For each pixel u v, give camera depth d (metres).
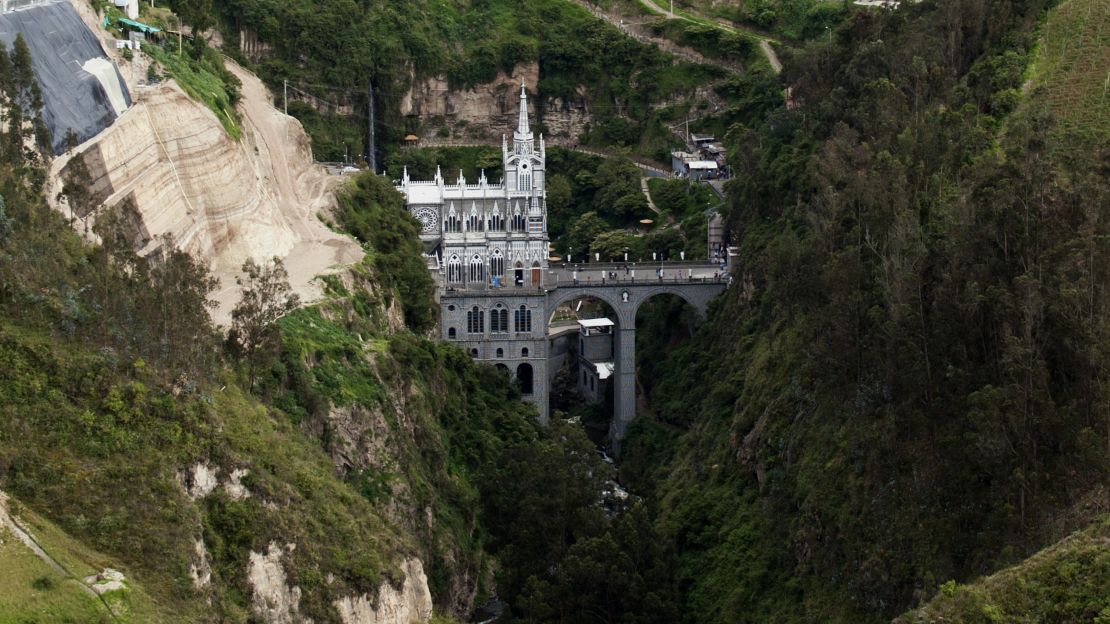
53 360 122.25
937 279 170.25
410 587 145.50
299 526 132.75
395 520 174.38
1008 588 135.62
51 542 108.31
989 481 157.00
